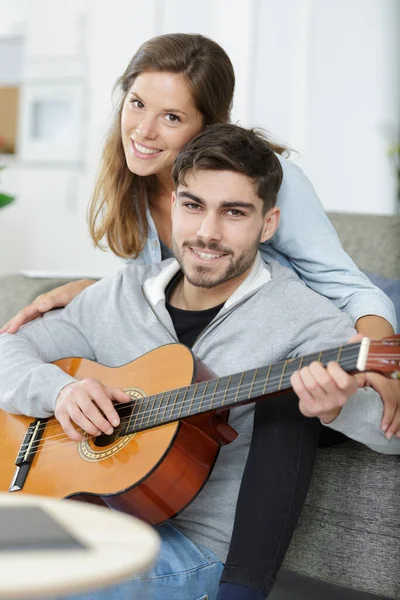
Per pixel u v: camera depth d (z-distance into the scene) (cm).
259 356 181
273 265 196
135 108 212
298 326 180
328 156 496
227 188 178
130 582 161
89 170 537
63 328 211
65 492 174
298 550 203
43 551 98
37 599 95
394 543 189
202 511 178
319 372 144
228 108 221
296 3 490
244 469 169
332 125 496
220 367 183
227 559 160
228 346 184
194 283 184
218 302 193
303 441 165
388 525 190
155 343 196
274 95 498
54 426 190
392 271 277
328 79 493
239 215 180
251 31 496
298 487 163
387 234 283
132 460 169
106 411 174
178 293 201
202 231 179
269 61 498
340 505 197
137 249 235
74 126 541
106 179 230
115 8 526
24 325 216
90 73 534
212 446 169
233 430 169
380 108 497
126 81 217
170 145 211
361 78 496
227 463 180
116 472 169
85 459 177
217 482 179
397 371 139
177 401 168
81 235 543
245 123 500
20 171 564
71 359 200
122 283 209
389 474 191
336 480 198
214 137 181
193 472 167
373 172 499
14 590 87
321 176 496
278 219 193
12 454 190
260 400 162
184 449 166
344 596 232
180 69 207
